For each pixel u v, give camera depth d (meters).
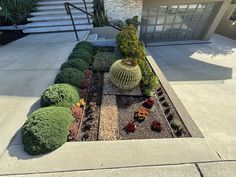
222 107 4.71
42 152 2.37
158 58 9.06
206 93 5.77
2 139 2.57
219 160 2.41
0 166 2.21
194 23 9.97
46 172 2.17
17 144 2.49
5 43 6.05
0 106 3.19
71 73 3.63
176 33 10.44
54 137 2.38
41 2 7.49
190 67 8.17
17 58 4.98
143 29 9.84
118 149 2.50
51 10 7.39
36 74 4.19
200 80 6.96
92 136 2.79
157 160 2.37
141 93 3.86
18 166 2.22
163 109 3.45
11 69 4.40
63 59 4.90
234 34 11.47
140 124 3.09
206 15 9.55
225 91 5.98
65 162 2.29
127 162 2.33
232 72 7.69
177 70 7.88
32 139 2.29
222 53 9.62
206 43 10.91
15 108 3.15
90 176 2.16
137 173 2.21
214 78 7.13
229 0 8.60
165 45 10.59
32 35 6.75
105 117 3.17
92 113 3.23
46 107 2.78
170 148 2.55
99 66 4.54
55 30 6.90
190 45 10.68
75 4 7.38
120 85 3.75
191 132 2.90
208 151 2.55
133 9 7.26
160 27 9.86
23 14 6.96
